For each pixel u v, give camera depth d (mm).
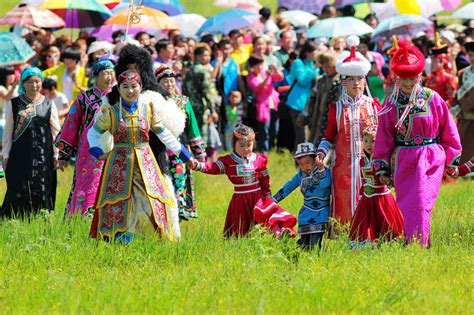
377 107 25219
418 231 22781
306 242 23812
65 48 45875
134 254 21453
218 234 24859
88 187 26141
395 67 22844
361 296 18250
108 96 22922
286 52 48375
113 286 19016
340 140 24938
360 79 25125
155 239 22297
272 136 47094
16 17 46938
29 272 20469
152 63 23719
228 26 52906
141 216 22688
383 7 54344
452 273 20109
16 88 38312
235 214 24641
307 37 47906
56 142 26547
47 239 22688
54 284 19125
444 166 23453
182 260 21641
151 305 17797
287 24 51500
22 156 28469
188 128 26688
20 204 28344
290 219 24094
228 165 24625
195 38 55531
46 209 27625
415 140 23188
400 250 21438
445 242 23719
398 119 23188
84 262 21266
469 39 46562
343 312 17531
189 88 42344
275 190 34562
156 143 23469
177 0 57344
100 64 26188
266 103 45531
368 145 24047
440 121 23297
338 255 21641
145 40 44625
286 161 43031
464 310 17578
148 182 22641
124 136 22641
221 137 46125
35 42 46844
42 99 29000
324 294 18281
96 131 22875
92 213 26094
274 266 20438
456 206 29547
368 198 23453
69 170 41281
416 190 22969
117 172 22688
